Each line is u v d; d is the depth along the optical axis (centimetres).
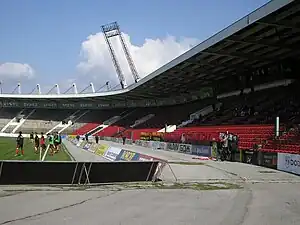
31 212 946
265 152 2412
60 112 9119
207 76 4628
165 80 4972
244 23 2500
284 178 1853
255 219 924
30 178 1434
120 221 865
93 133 7938
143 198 1215
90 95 7581
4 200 1112
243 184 1634
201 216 948
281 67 3731
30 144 5169
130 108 8138
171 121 6156
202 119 5012
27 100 8938
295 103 3506
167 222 869
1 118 8962
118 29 9438
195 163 2584
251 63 3778
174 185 1562
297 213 1010
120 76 9350
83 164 1497
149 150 4338
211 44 3019
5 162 1392
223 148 2931
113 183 1559
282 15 2286
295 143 2453
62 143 5947
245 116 4047
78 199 1166
